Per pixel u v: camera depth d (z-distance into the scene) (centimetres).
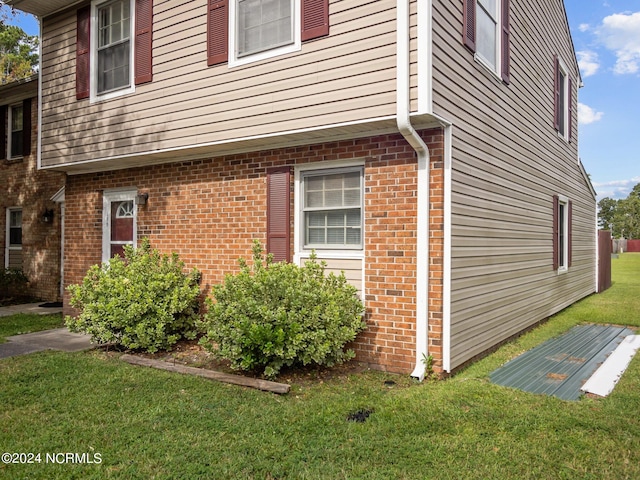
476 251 579
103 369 539
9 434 365
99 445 346
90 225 848
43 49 838
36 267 1158
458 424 379
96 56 766
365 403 426
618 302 1158
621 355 611
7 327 808
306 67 548
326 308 494
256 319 500
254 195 644
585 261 1283
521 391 460
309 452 335
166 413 405
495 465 314
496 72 662
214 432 368
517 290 738
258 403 432
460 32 546
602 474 302
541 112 891
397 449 338
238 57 608
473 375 515
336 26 527
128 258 696
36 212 1157
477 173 584
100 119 750
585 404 426
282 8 575
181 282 672
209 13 634
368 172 545
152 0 695
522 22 777
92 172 846
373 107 500
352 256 563
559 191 1021
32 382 491
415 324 511
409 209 517
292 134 561
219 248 677
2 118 1233
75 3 786
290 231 607
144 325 596
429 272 505
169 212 735
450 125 507
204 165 695
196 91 645
